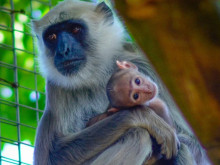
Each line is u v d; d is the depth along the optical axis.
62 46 11.42
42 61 12.03
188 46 2.75
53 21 11.96
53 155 10.99
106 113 10.77
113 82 10.02
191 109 2.82
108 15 12.28
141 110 10.00
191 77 2.79
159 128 9.73
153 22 2.77
